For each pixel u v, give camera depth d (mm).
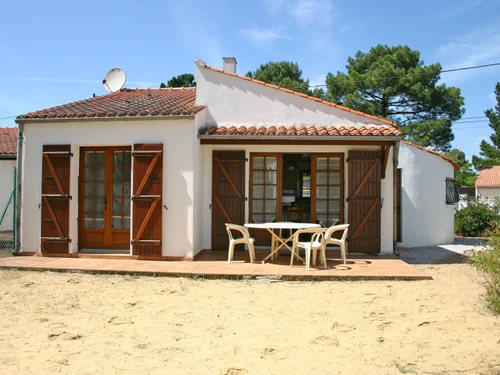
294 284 7078
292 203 10305
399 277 7289
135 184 8664
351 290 6641
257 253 9398
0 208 13438
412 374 3586
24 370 3648
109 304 5820
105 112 8875
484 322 4926
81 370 3662
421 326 4824
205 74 10094
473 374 3564
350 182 9297
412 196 11906
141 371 3646
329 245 9734
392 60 23328
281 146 9680
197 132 8961
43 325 4883
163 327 4840
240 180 9508
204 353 4059
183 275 7523
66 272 7785
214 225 9547
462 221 16172
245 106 9992
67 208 8922
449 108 23031
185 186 8602
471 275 7750
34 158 9102
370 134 8852
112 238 9156
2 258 8820
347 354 4031
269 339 4445
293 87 26578
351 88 23500
